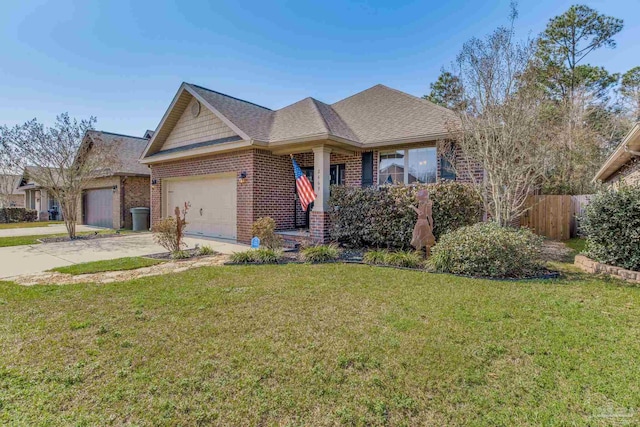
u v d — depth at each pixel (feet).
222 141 42.09
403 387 9.62
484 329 13.48
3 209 81.15
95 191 70.44
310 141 34.81
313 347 12.07
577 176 55.72
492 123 27.96
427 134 34.47
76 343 12.57
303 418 8.40
